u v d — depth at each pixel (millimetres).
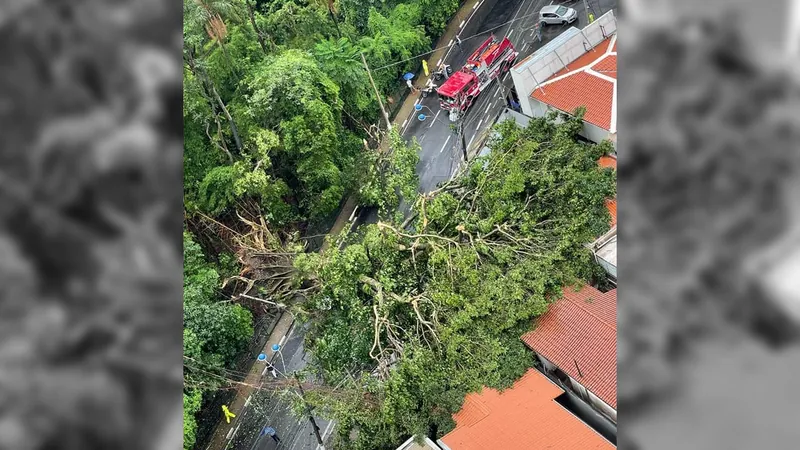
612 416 14617
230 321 19656
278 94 22031
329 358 17547
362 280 17531
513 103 24297
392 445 15523
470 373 15531
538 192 17594
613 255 16812
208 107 22438
